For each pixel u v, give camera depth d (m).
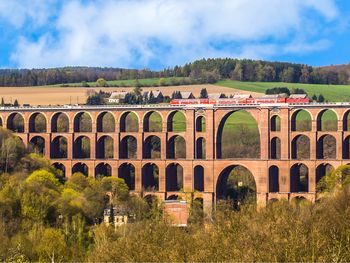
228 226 118.00
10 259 125.00
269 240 107.50
